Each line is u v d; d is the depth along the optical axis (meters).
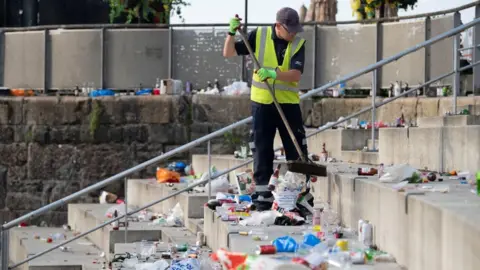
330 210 16.19
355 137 22.23
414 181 14.10
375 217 13.12
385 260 11.86
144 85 31.70
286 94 16.08
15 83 32.69
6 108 30.83
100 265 19.89
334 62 30.34
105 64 31.80
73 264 20.28
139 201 26.52
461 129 15.82
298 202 15.91
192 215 21.00
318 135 24.62
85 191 19.25
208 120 30.17
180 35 31.52
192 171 28.59
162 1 36.81
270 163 16.45
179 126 30.16
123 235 20.66
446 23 27.59
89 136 30.39
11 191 30.77
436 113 25.28
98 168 30.36
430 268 10.23
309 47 30.52
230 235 14.07
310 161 15.74
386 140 19.20
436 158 16.77
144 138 30.28
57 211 30.27
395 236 11.88
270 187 16.08
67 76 32.00
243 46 16.33
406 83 28.66
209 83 31.44
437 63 27.64
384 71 29.39
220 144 30.00
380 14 34.16
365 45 29.86
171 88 30.70
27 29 32.50
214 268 14.08
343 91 29.91
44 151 30.62
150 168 30.12
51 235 25.98
